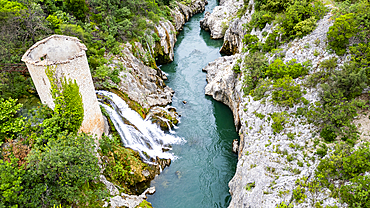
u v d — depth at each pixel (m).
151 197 22.72
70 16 34.41
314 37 23.89
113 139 23.69
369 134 16.61
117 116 26.31
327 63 20.81
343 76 18.78
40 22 27.31
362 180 13.99
